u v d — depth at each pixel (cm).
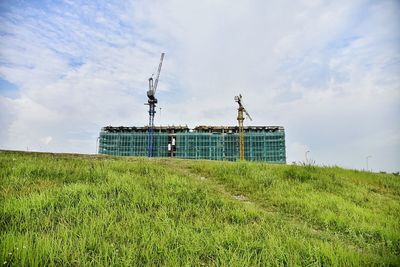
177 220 710
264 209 984
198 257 495
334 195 1173
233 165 1639
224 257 496
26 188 869
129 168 1320
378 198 1246
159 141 9838
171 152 9794
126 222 644
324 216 878
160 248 521
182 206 834
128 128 10306
